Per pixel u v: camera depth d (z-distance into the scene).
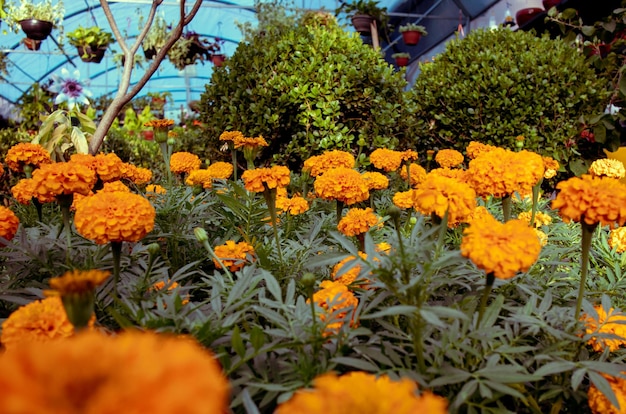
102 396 0.29
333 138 3.41
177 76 16.86
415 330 0.95
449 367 0.94
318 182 1.90
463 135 4.20
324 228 2.16
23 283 1.53
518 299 1.44
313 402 0.41
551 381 1.10
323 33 3.71
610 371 0.92
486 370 0.90
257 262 1.67
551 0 5.52
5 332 0.86
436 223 1.22
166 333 0.90
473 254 0.91
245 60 3.71
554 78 3.95
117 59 9.91
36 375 0.30
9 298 1.21
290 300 1.15
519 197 2.66
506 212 1.50
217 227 2.29
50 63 14.53
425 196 1.16
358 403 0.41
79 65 15.05
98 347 0.33
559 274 1.62
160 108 12.39
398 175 3.14
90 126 3.31
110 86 16.95
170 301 1.08
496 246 0.90
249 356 0.90
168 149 2.34
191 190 2.41
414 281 0.90
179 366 0.32
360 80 3.50
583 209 1.04
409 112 3.69
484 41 4.42
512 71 4.00
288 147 3.50
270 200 1.68
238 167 3.84
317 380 0.46
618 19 4.25
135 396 0.30
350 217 1.68
